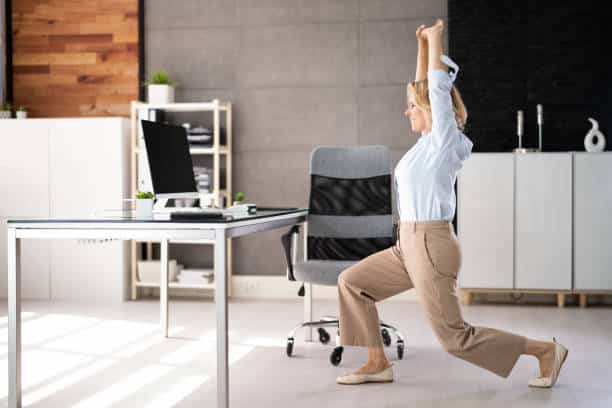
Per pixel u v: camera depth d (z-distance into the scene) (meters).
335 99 6.15
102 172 5.99
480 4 5.90
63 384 3.38
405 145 6.07
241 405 3.01
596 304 5.79
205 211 3.15
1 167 6.09
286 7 6.19
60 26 6.54
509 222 5.62
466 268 5.66
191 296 6.23
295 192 6.21
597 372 3.58
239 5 6.25
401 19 6.06
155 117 5.95
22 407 3.01
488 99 5.91
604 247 5.54
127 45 6.48
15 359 2.93
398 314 5.28
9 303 2.94
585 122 5.86
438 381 3.41
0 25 6.50
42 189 6.05
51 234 2.91
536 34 5.87
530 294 5.92
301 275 3.83
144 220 2.85
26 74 6.59
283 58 6.21
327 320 4.03
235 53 6.27
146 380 3.45
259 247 6.25
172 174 3.82
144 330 4.72
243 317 5.18
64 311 5.47
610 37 5.82
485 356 3.12
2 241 6.11
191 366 3.73
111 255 5.98
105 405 3.03
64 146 6.02
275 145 6.23
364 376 3.36
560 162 5.56
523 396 3.15
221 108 5.97
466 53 5.92
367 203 4.31
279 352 4.03
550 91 5.87
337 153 4.39
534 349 3.24
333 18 6.14
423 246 3.07
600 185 5.54
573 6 5.84
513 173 5.61
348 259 4.29
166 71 6.36
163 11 6.35
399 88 6.08
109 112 6.52
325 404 3.03
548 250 5.59
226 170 6.29
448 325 3.10
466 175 5.65
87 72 6.53
